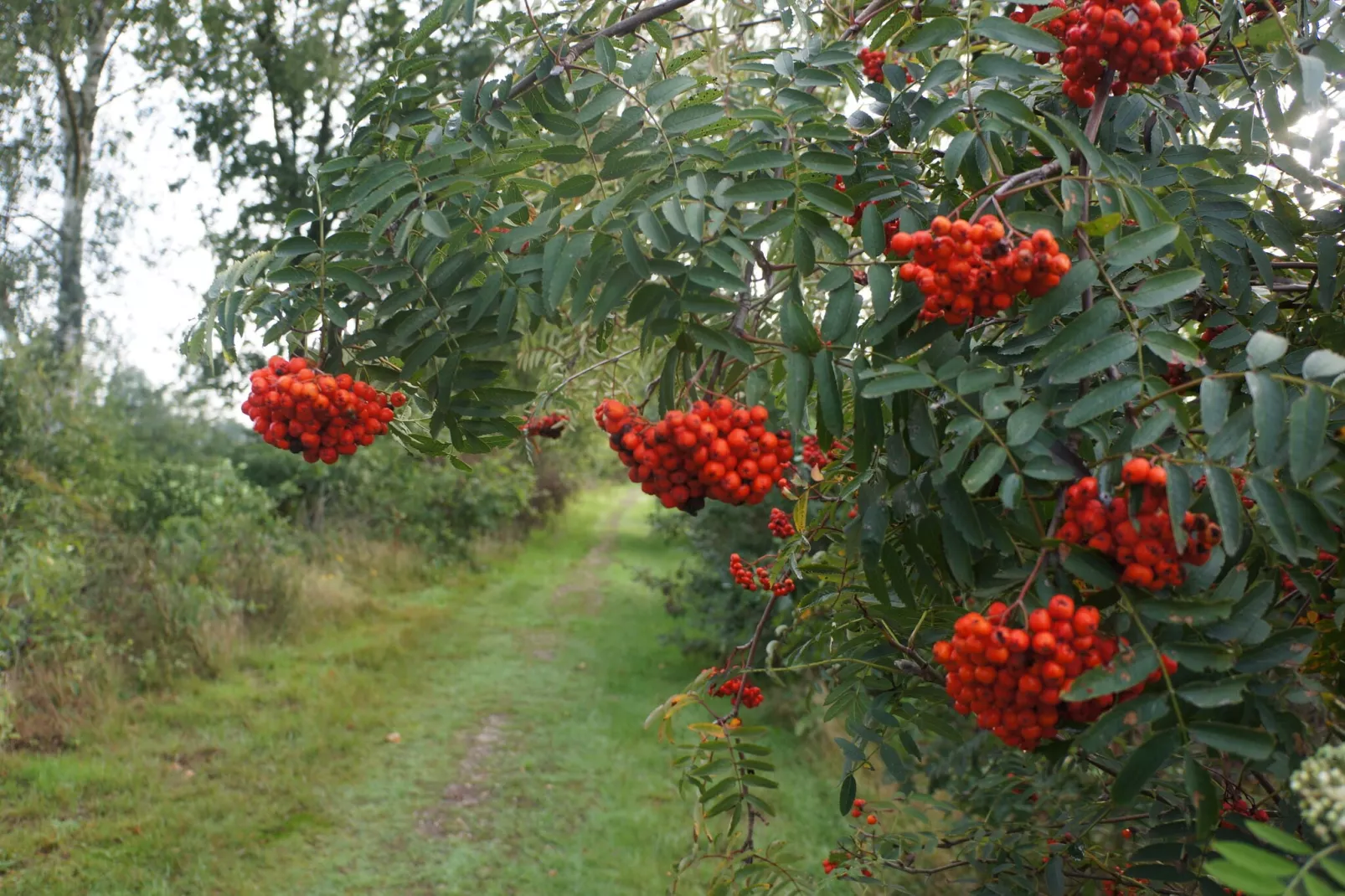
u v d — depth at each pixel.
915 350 1.43
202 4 12.00
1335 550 1.19
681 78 1.61
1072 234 1.40
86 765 5.64
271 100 13.16
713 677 2.44
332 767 6.01
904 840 2.52
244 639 8.22
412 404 2.19
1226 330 1.71
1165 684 1.16
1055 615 1.16
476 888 4.68
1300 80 1.67
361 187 1.78
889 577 1.52
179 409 13.94
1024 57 2.03
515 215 1.91
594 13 1.93
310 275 1.80
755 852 2.16
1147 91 1.78
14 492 7.76
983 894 2.20
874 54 1.95
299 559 10.75
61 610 6.90
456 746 6.50
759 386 1.55
